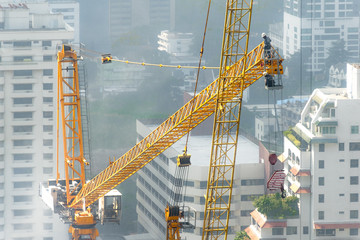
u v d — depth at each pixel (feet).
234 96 609.83
